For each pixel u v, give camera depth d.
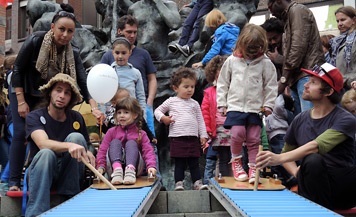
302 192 3.32
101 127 4.62
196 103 4.71
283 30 5.39
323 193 3.20
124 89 4.58
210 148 4.96
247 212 2.63
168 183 6.78
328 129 3.34
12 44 17.75
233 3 7.36
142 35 7.28
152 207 3.77
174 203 3.78
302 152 3.25
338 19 5.36
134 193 3.29
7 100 5.58
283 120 4.87
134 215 2.56
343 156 3.36
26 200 3.58
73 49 4.36
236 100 3.86
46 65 4.10
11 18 17.81
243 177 3.82
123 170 3.97
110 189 3.55
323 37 5.79
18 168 4.11
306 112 3.59
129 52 4.79
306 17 4.75
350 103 4.55
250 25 3.86
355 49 5.05
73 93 3.79
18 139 4.13
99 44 8.30
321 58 4.73
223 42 5.65
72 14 4.14
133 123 4.13
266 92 3.89
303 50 4.68
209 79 4.84
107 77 4.17
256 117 3.84
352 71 5.09
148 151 4.07
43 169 3.34
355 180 3.26
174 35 7.93
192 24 7.05
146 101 5.16
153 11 7.38
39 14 8.12
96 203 2.90
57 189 3.64
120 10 8.05
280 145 4.82
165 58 7.33
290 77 4.84
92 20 14.89
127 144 3.98
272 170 4.68
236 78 3.88
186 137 4.51
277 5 4.96
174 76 4.71
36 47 4.09
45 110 3.80
